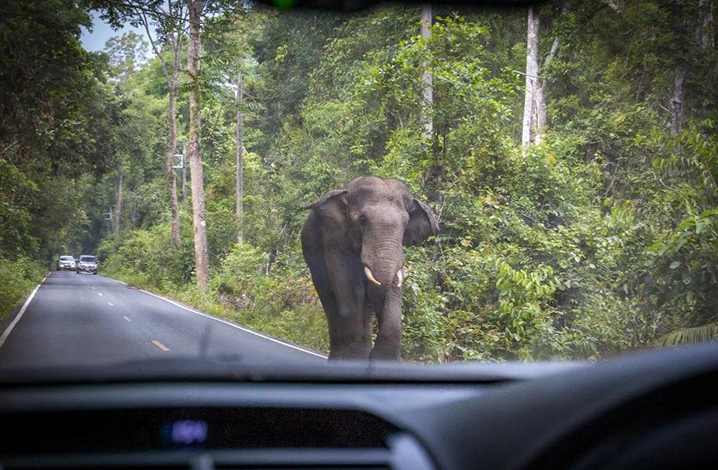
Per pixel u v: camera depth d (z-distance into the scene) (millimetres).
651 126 18766
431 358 10922
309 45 28172
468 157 14695
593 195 17453
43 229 46375
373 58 23672
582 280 12227
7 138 20578
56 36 15180
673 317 10336
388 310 8695
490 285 12000
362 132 19344
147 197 63469
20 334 12547
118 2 15367
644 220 10883
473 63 15461
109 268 67562
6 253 39344
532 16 23953
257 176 40094
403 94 14984
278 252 29234
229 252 36625
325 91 26922
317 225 9773
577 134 20766
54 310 20859
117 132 36406
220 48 20516
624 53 20516
